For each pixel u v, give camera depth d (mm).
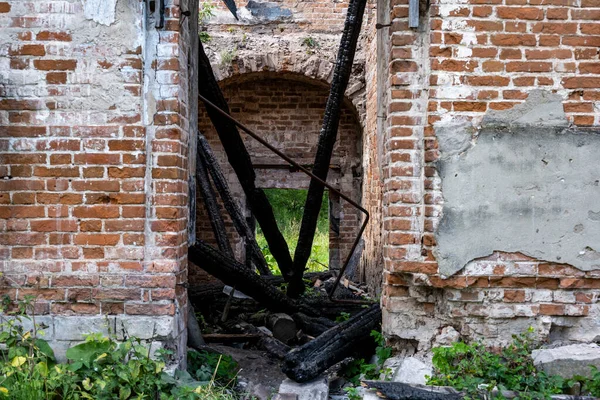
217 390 3949
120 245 3812
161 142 3834
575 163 3918
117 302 3822
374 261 8188
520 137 3914
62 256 3811
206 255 5836
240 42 9391
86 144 3805
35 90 3799
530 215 3922
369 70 8836
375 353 4484
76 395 3428
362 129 10117
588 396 3506
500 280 3938
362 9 4906
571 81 3906
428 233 3941
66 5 3795
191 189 4371
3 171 3799
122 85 3811
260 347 5508
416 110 3975
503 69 3908
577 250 3918
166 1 3840
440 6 3885
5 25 3789
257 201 6250
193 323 4996
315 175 5203
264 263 8719
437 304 4051
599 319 3955
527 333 3936
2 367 3512
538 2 3896
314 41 9445
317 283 8961
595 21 3902
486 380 3650
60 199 3811
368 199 9055
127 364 3648
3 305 3787
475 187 3918
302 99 10617
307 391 3838
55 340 3805
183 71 4023
